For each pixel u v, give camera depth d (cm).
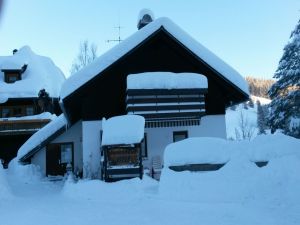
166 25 1590
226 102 1767
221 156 999
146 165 1569
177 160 1020
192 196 905
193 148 1031
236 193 865
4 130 2878
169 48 1669
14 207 924
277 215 688
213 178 930
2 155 2938
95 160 1537
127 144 1242
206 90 1543
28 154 1911
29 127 2902
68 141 1969
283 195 787
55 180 1773
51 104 3203
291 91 2716
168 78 1518
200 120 1622
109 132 1263
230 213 730
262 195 821
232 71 1642
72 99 1520
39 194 1253
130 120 1290
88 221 714
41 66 3625
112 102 1590
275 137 970
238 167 927
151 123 1584
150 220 704
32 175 1780
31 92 3142
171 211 784
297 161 855
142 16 1925
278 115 2805
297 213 690
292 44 2767
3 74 3434
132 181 1105
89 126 1562
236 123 6956
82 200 1019
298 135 2459
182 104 1530
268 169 875
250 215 701
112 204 931
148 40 1599
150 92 1500
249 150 960
